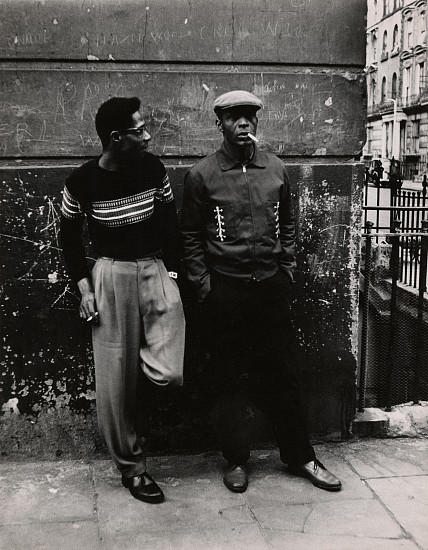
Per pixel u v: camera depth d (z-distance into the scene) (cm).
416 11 3903
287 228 302
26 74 305
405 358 650
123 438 288
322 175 331
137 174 267
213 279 290
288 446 311
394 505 291
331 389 349
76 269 282
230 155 283
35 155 312
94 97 312
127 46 311
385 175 3941
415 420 364
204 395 338
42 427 330
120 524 275
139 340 281
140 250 273
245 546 259
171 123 319
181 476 319
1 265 316
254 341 305
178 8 312
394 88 4303
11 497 297
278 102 325
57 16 305
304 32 322
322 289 340
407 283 688
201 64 318
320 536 266
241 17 317
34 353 324
